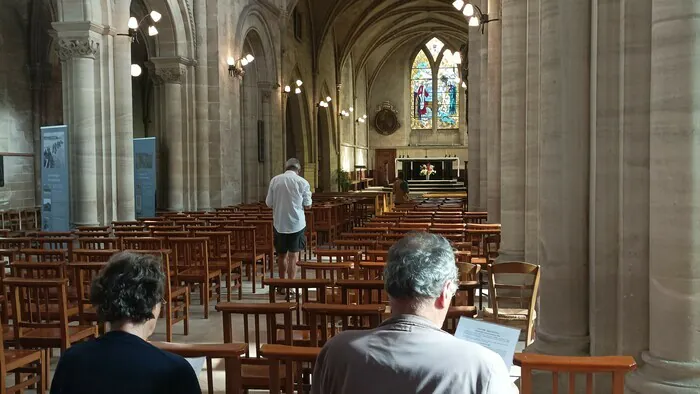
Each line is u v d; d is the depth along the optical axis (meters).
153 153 16.42
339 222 17.83
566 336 4.88
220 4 19.50
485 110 17.16
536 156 7.89
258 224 12.69
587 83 4.82
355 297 6.72
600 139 4.53
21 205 19.41
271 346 3.27
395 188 25.20
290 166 9.90
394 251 2.10
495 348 2.97
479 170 19.16
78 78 13.36
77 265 6.56
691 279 3.67
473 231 10.63
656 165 3.77
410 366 1.89
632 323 4.25
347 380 1.95
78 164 13.41
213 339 7.51
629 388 3.92
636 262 4.22
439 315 2.11
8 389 4.96
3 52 18.83
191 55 18.45
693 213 3.64
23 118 19.59
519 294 8.12
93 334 5.93
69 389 2.18
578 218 4.87
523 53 9.02
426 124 48.34
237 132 21.02
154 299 2.35
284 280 5.55
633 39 4.14
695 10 3.56
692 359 3.70
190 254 9.17
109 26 13.83
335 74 38.53
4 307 6.20
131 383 2.17
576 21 4.80
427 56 47.88
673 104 3.63
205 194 19.00
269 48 25.06
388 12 39.09
